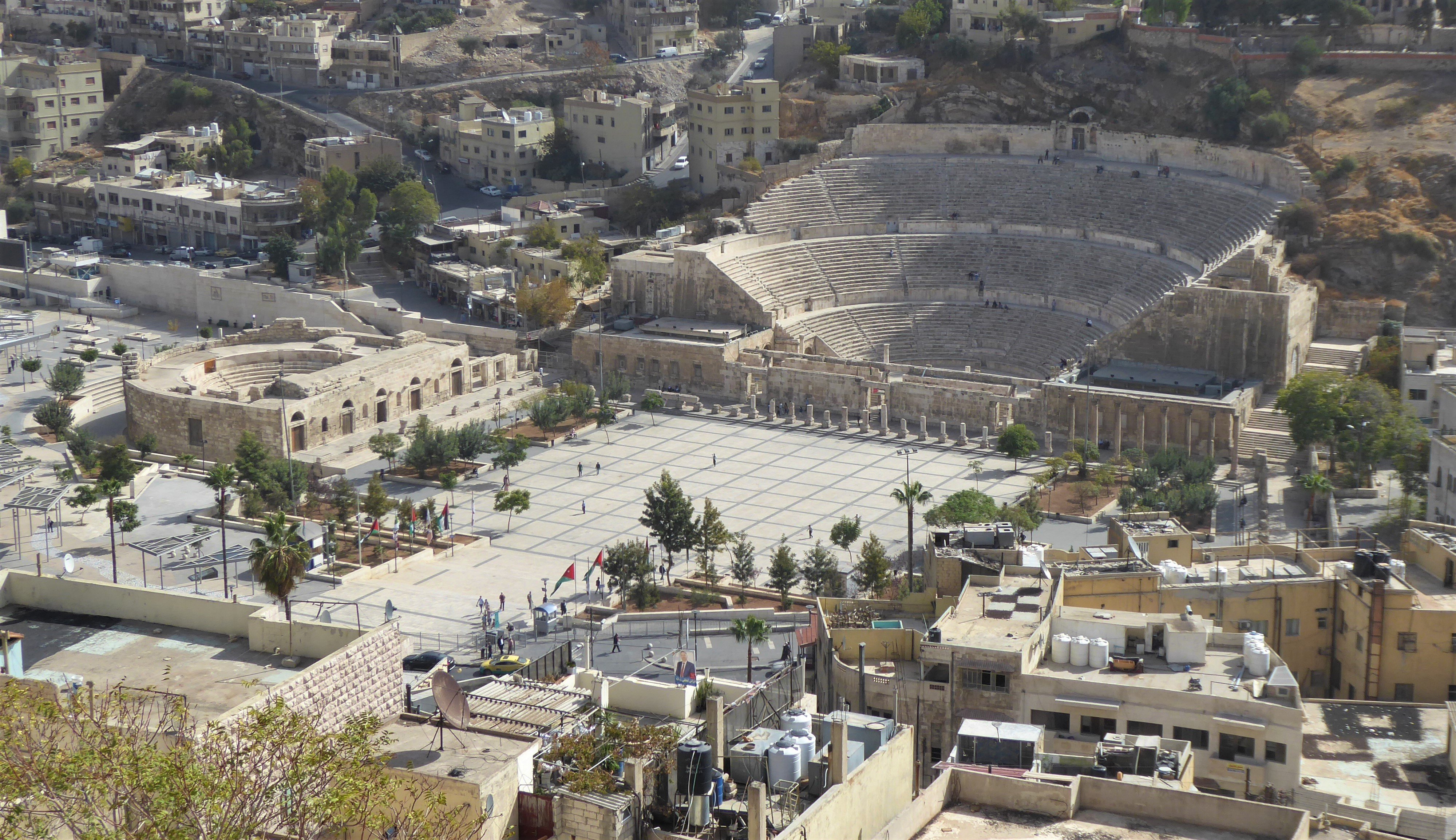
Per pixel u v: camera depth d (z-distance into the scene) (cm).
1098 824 5788
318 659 8169
